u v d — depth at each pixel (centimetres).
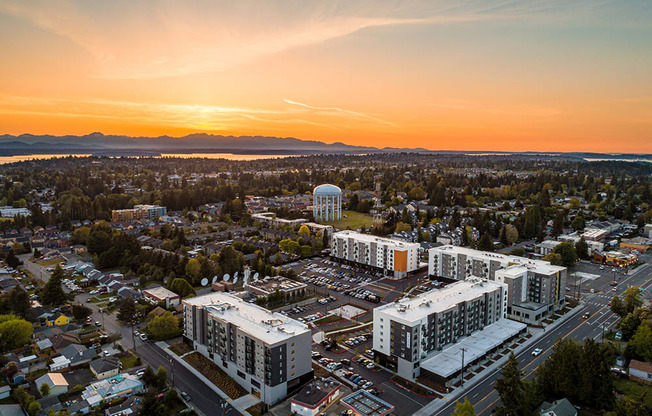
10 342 12638
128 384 10819
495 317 14562
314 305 17250
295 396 10212
